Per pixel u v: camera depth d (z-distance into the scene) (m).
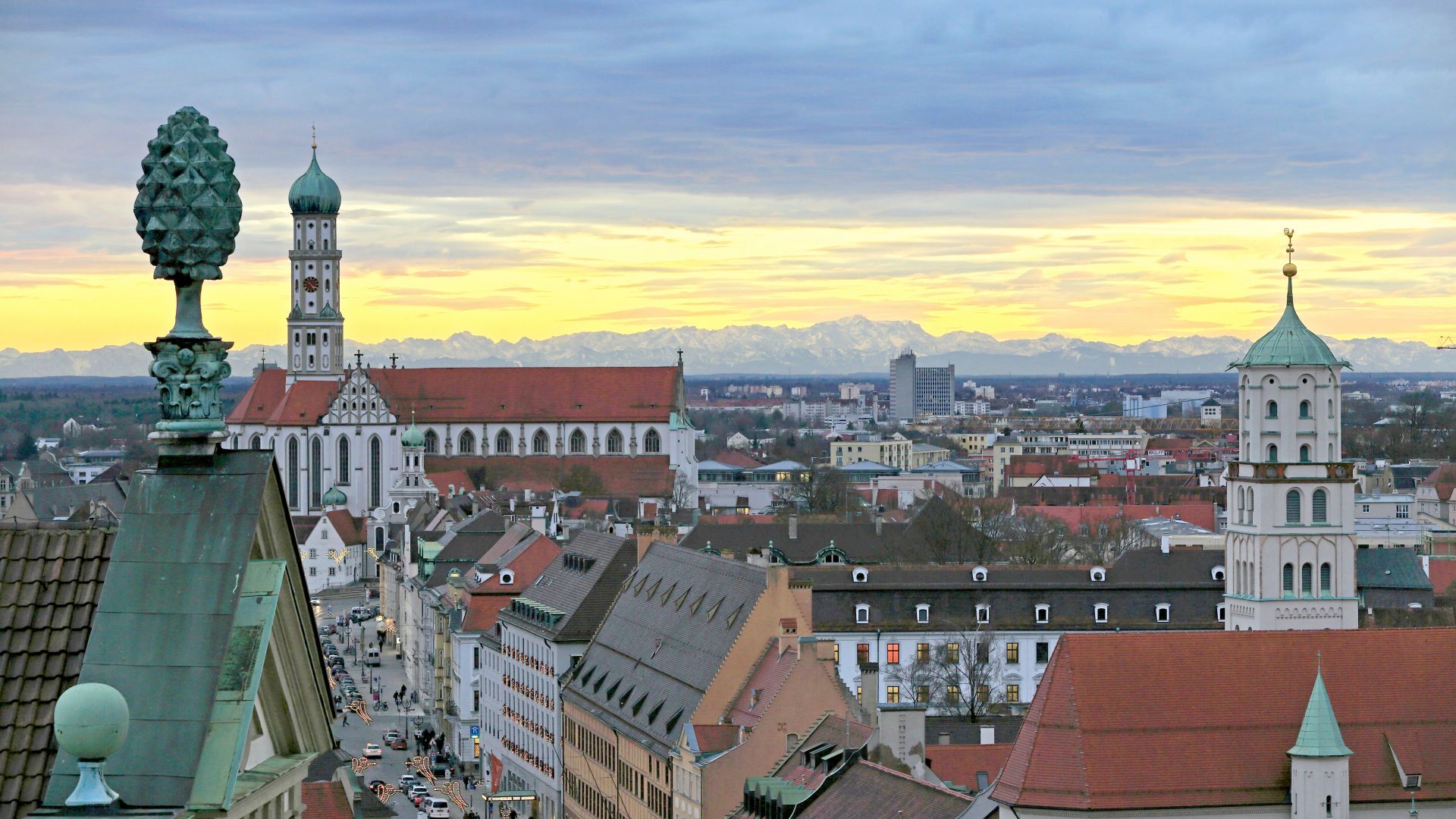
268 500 31.34
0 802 28.72
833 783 123.94
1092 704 120.38
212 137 31.97
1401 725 123.56
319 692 33.12
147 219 31.52
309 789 97.69
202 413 31.48
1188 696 121.62
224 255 31.98
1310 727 119.50
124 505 30.44
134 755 28.39
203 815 28.36
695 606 186.88
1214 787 119.06
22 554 30.67
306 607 32.28
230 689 29.19
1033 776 119.00
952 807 108.44
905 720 136.50
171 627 29.41
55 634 30.02
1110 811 117.00
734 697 166.12
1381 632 126.19
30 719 29.41
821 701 155.38
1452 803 122.06
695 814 155.38
